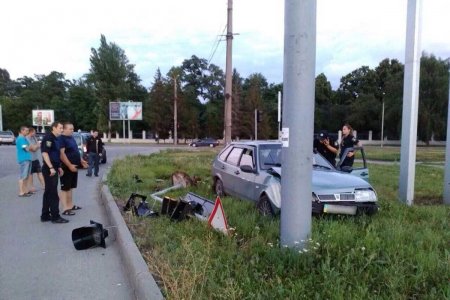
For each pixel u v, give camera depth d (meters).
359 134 71.69
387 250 4.58
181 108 72.38
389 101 59.53
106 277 4.77
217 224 5.72
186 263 4.26
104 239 5.97
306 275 3.98
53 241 6.29
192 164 18.14
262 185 7.01
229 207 7.27
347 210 6.25
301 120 4.58
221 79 86.88
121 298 4.18
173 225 6.21
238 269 4.16
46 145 7.44
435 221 6.53
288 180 4.66
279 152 7.93
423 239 5.13
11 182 13.50
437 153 36.19
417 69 8.62
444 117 53.62
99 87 75.94
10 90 106.31
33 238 6.46
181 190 10.37
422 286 3.71
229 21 17.53
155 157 23.14
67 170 8.12
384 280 3.80
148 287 3.82
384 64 84.38
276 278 3.87
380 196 9.08
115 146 50.53
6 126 90.56
